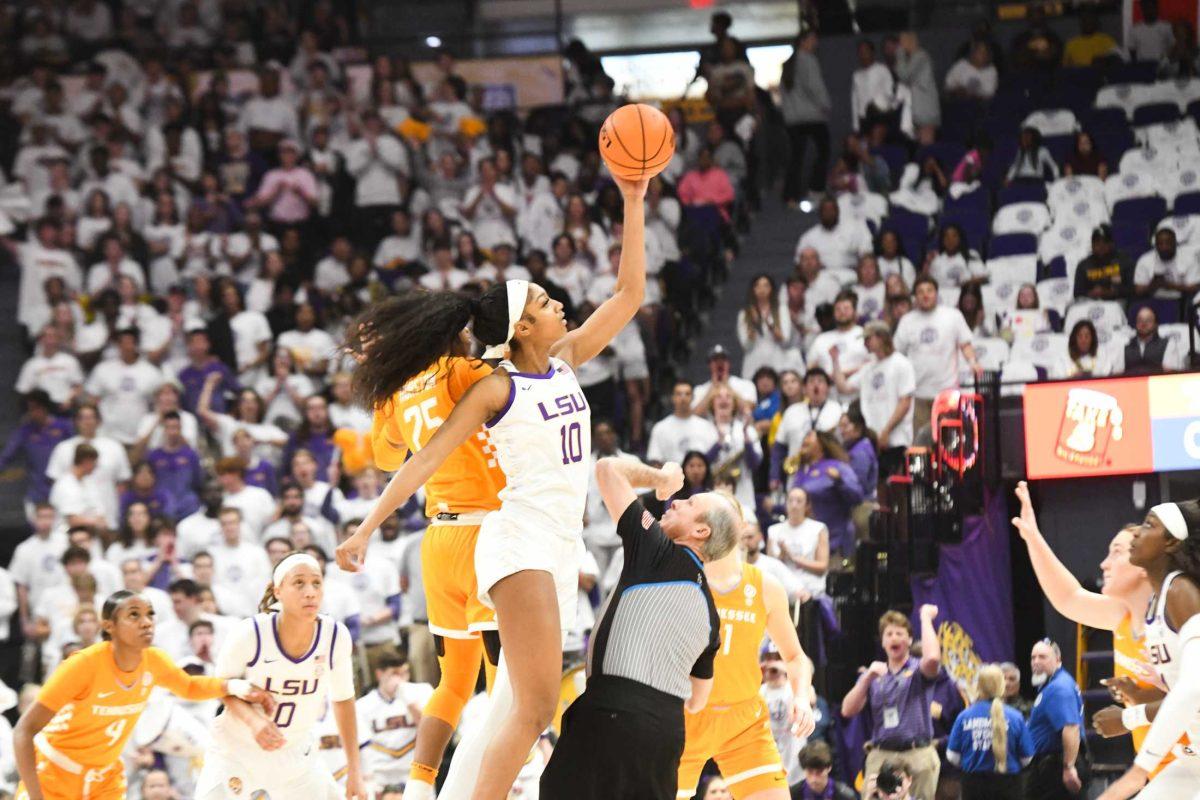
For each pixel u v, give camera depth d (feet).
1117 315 42.75
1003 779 28.89
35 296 51.29
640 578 15.80
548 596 14.61
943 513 33.76
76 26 63.77
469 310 15.53
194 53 62.64
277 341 47.91
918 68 57.98
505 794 14.48
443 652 16.81
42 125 57.26
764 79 70.74
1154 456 34.22
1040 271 47.21
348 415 42.91
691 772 20.45
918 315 40.88
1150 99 54.95
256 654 20.86
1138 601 20.56
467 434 14.74
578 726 15.31
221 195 54.65
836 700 32.89
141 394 45.37
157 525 37.83
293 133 58.65
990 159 54.08
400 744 30.48
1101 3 61.67
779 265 54.90
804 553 35.47
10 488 47.62
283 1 64.90
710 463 39.24
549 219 53.57
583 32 70.38
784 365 44.19
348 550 14.25
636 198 17.17
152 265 52.37
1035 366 42.32
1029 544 21.33
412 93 59.88
